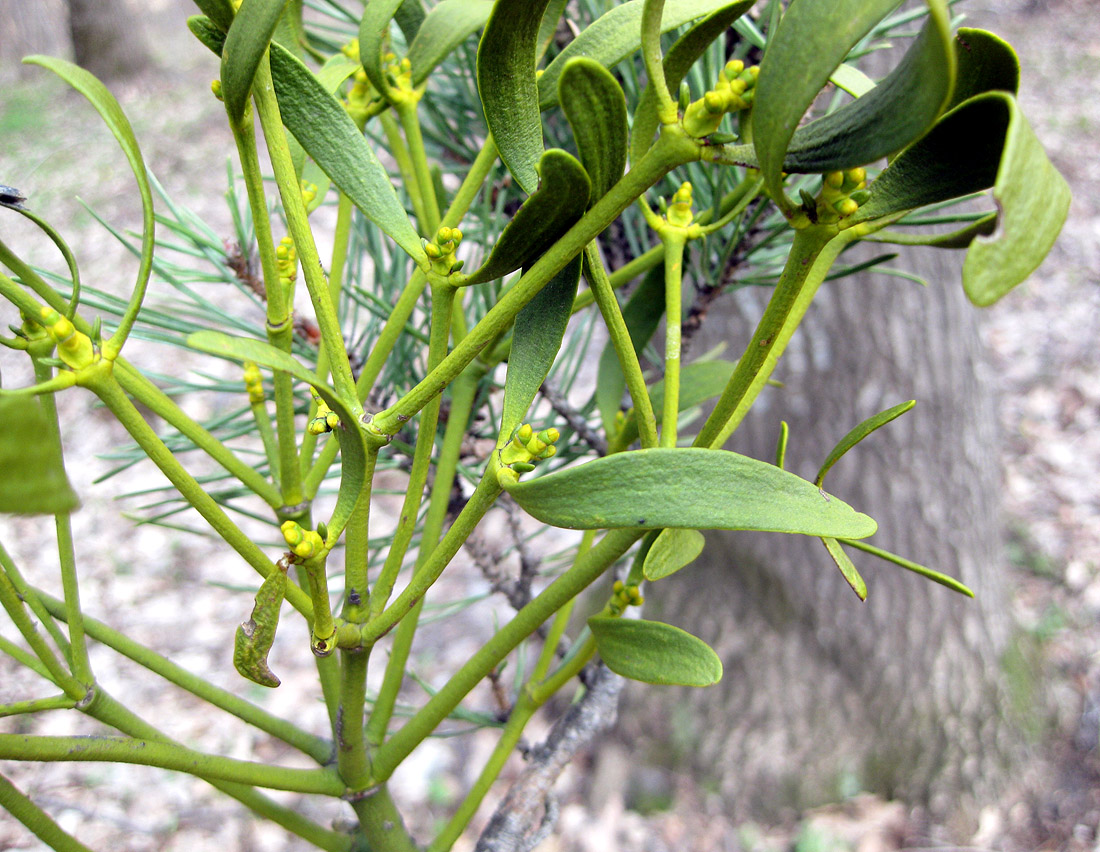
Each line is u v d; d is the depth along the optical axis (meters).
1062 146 1.83
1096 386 1.40
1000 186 0.08
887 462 0.91
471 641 1.05
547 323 0.13
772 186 0.10
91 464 1.29
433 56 0.18
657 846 0.94
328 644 0.13
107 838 0.89
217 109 2.29
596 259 0.13
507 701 0.30
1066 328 1.49
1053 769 1.00
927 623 0.95
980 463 0.96
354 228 0.30
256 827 0.92
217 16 0.13
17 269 0.13
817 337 0.88
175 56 2.68
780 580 0.97
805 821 0.96
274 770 0.17
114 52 2.51
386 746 0.18
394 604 0.14
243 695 1.02
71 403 1.38
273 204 0.27
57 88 2.58
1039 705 1.04
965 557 0.95
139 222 1.80
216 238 0.26
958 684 0.96
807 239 0.11
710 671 0.13
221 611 1.14
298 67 0.13
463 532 0.13
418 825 0.91
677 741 0.98
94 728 1.00
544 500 0.11
